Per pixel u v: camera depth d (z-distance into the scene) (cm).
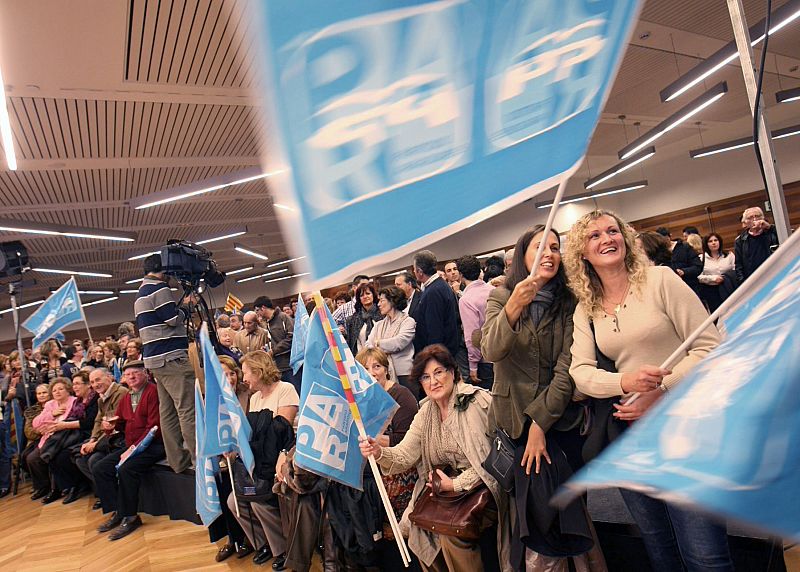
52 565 397
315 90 63
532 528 174
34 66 493
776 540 158
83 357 955
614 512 236
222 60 526
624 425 165
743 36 183
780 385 42
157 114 638
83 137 668
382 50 65
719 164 1255
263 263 2048
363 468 267
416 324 411
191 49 504
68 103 576
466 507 206
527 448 176
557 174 82
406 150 70
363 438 208
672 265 576
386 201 70
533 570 180
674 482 41
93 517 500
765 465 40
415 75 68
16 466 682
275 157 63
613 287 168
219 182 740
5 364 832
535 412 175
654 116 1038
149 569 355
